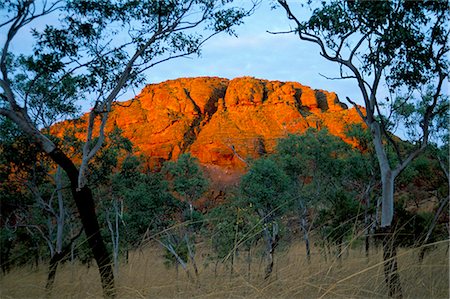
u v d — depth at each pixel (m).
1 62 8.80
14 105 8.71
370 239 5.83
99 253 8.24
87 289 5.60
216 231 6.02
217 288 4.56
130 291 4.89
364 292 4.41
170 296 4.61
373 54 8.78
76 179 8.92
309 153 25.33
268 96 102.62
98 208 21.42
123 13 10.97
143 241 5.33
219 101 103.81
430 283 4.68
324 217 13.42
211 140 90.12
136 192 21.81
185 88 107.75
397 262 4.74
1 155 15.70
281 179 21.67
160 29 10.95
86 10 10.89
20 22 9.00
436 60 8.75
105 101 9.92
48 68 10.85
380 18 8.56
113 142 19.02
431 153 15.58
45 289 5.52
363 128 22.44
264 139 90.25
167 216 23.56
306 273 4.39
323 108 103.25
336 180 24.31
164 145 93.62
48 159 16.53
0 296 5.41
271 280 4.42
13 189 16.97
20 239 19.73
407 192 19.06
